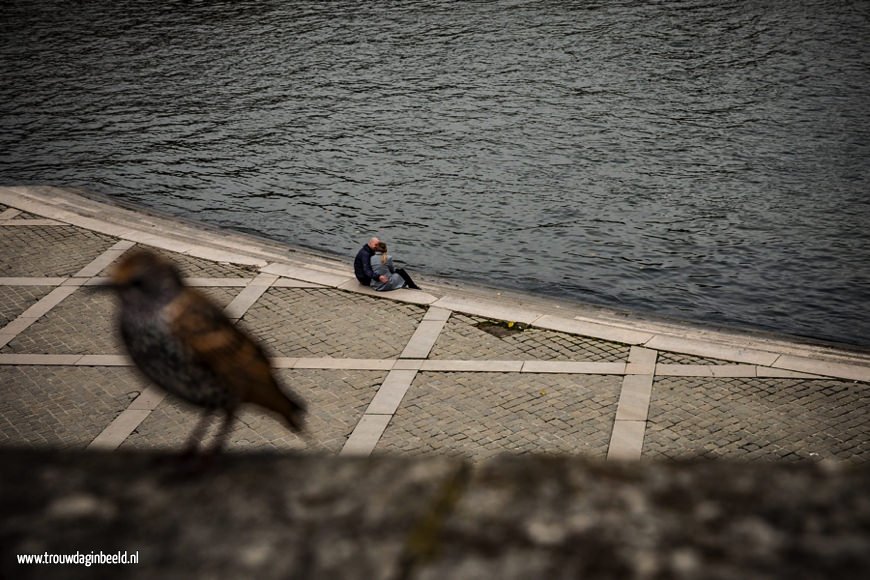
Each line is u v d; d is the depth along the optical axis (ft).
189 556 4.58
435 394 54.29
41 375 57.41
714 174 98.78
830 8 154.71
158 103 121.29
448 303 65.87
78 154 106.52
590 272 80.43
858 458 47.55
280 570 4.49
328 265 77.56
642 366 56.75
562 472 4.93
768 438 49.42
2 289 69.97
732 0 160.97
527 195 95.09
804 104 116.78
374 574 4.42
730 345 59.31
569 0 163.73
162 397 54.24
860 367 56.24
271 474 5.11
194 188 98.27
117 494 4.97
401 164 103.14
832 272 79.51
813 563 4.27
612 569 4.31
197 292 9.22
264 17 157.38
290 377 56.54
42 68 133.90
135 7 163.73
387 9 160.86
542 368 56.85
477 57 136.77
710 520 4.53
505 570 4.38
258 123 115.03
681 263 81.51
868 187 94.79
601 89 123.54
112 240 79.46
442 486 4.91
